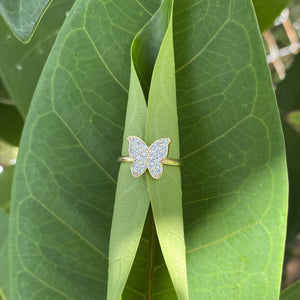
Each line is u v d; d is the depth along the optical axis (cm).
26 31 18
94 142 21
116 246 20
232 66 21
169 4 20
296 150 39
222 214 21
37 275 21
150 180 19
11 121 36
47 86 21
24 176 21
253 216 21
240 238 21
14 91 30
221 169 21
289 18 57
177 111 21
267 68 20
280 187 20
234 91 21
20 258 21
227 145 21
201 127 21
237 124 21
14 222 21
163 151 19
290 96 40
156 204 19
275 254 20
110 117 21
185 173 21
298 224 40
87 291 22
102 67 21
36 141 21
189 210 21
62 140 21
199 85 21
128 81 21
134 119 20
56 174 21
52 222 21
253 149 21
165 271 22
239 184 21
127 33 21
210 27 21
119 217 20
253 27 20
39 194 21
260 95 20
